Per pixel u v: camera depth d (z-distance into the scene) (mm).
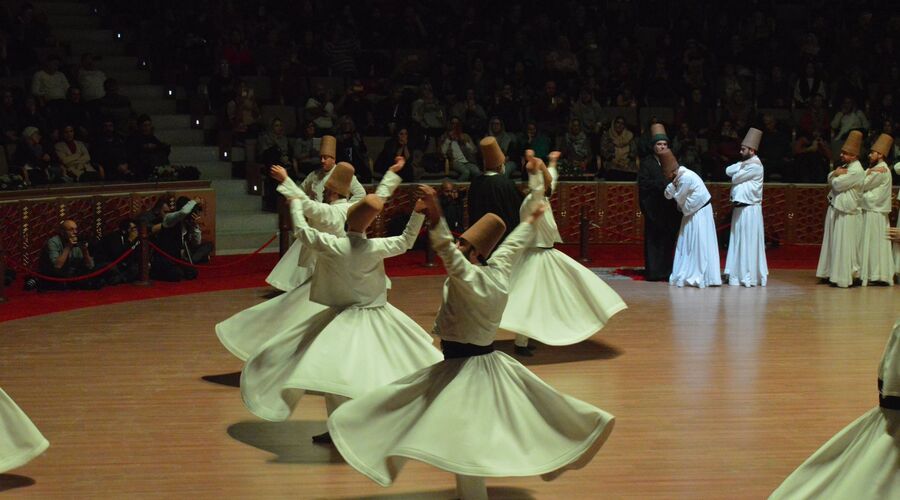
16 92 15938
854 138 12812
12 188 13133
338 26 19344
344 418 5098
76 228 12625
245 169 17391
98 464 6145
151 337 9742
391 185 7676
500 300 5105
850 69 20250
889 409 4684
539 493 5715
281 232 14547
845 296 12242
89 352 9094
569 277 8922
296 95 18578
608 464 6195
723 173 17484
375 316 6328
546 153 17484
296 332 6504
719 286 12930
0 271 11430
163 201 13648
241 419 7105
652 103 19969
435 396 5086
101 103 16703
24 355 8961
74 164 15219
